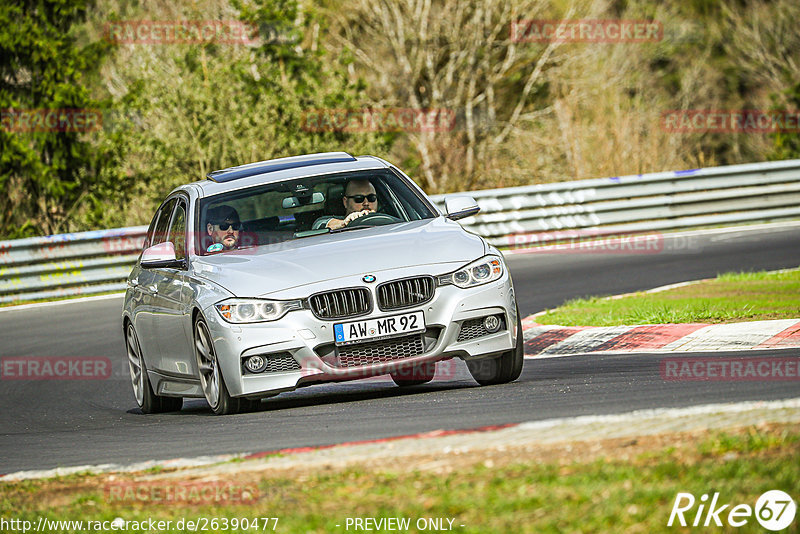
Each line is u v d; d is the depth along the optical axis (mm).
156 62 97500
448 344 25438
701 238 63125
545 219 68000
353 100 99125
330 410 25094
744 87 173750
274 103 94750
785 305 35125
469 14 145000
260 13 104812
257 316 25094
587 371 28625
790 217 70125
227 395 25875
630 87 150625
